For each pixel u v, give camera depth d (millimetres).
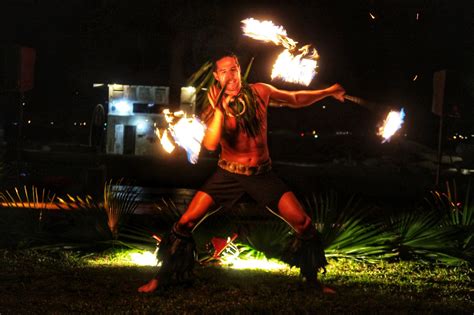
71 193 12398
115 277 6547
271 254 7754
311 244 6051
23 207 9891
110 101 22250
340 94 6156
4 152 15773
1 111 30109
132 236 8148
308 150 27734
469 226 8672
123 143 22406
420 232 8258
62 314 5195
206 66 6055
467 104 29078
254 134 5902
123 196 8578
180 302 5676
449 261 7867
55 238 8148
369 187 17078
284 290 6156
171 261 6008
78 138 31812
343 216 8281
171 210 8703
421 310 5586
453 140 29281
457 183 17562
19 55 14125
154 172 19062
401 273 7254
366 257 7930
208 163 20906
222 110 5859
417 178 18891
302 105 6121
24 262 7227
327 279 6730
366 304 5691
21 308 5359
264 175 5969
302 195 15508
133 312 5297
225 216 8117
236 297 5883
